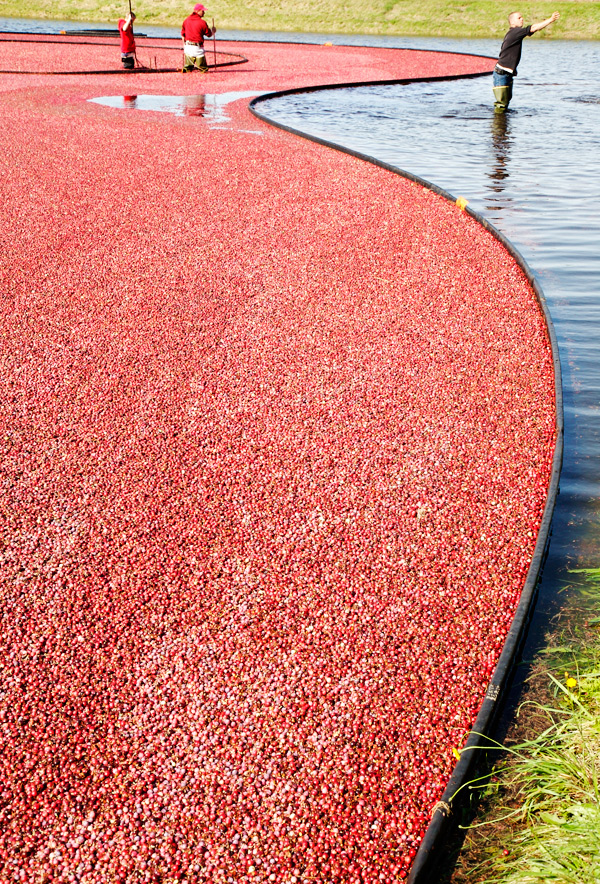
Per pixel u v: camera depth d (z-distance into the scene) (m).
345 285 6.96
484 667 3.21
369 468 4.44
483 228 8.66
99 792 2.72
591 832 2.46
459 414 5.02
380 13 37.31
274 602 3.50
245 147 12.27
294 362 5.61
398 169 10.91
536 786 2.78
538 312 6.56
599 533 4.10
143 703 3.03
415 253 7.81
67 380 5.32
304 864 2.51
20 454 4.52
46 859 2.53
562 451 4.64
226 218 8.69
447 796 2.64
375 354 5.75
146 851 2.55
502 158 12.35
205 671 3.16
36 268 7.21
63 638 3.31
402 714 2.99
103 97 17.06
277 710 3.00
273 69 22.91
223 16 37.75
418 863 2.44
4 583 3.60
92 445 4.62
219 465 4.45
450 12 37.00
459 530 3.99
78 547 3.83
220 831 2.60
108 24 36.56
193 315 6.30
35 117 14.20
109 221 8.52
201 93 18.22
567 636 3.42
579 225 8.99
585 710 2.91
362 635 3.33
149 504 4.12
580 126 15.05
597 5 36.81
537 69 23.97
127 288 6.80
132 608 3.46
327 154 12.06
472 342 6.00
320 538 3.90
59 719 2.97
